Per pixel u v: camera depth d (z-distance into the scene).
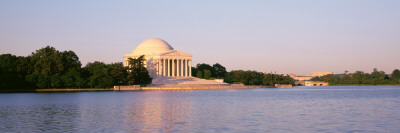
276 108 109.88
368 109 107.06
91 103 128.38
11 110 103.88
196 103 128.75
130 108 109.50
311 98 162.12
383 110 104.00
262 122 78.06
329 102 136.25
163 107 112.94
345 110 104.00
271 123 76.62
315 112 98.25
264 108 109.81
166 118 84.81
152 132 65.94
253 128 70.25
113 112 98.00
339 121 79.56
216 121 79.69
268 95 189.50
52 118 85.06
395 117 86.62
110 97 163.62
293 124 75.12
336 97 172.00
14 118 85.38
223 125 73.88
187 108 109.56
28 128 70.31
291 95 191.25
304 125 73.81
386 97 171.38
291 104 125.69
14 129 69.25
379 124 75.12
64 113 95.81
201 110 103.50
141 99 149.88
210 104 124.69
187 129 69.19
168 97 165.25
